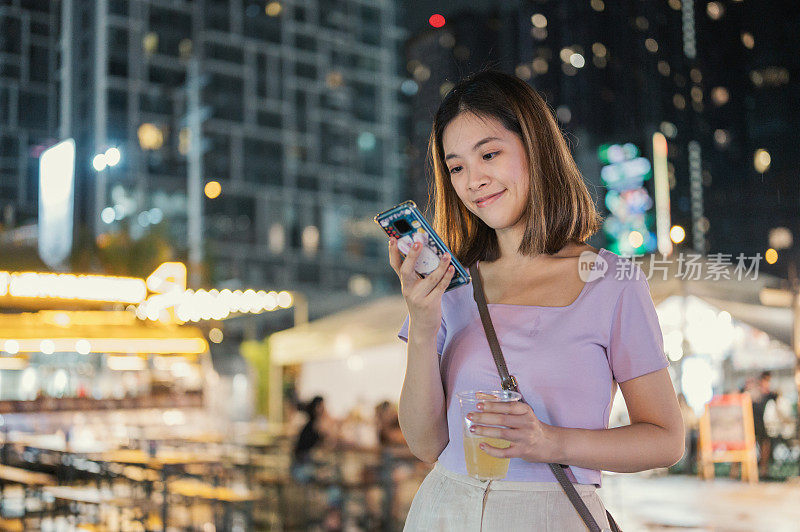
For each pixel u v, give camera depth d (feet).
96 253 22.90
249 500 19.47
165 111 118.93
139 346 24.85
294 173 163.63
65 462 23.31
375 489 26.08
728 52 54.24
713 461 29.89
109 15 109.91
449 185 5.35
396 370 34.14
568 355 4.33
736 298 26.23
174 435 33.60
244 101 158.10
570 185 4.75
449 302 4.88
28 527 21.48
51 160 20.16
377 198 177.68
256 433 37.96
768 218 39.06
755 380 31.09
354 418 32.81
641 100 61.93
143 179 112.06
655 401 4.29
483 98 4.72
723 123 52.85
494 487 4.27
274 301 34.27
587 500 4.19
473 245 5.17
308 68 172.55
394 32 188.34
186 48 126.72
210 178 146.82
